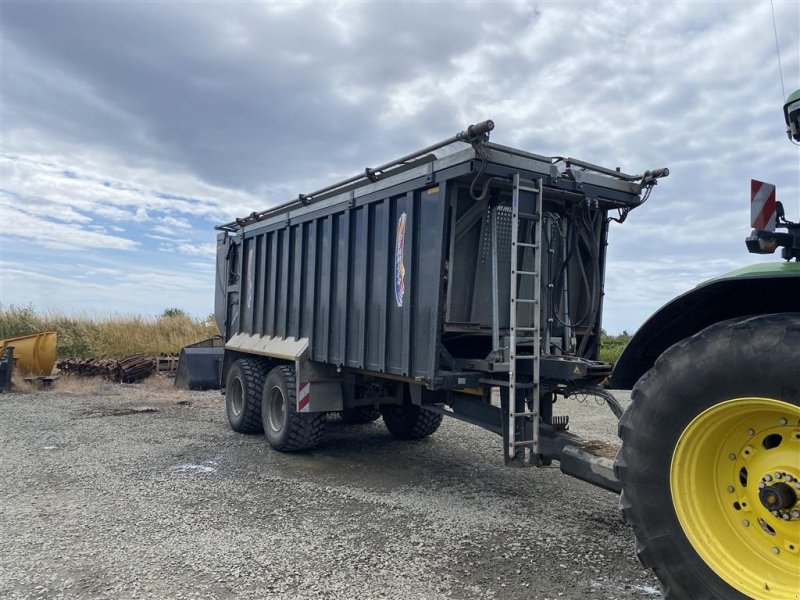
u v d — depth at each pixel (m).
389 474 6.32
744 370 2.53
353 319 6.27
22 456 6.86
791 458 2.55
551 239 5.43
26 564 3.87
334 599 3.42
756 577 2.57
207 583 3.61
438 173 5.04
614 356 12.48
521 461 4.86
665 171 5.41
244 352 8.82
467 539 4.40
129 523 4.65
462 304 5.24
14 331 17.73
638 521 2.86
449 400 5.73
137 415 9.88
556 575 3.77
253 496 5.43
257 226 8.48
